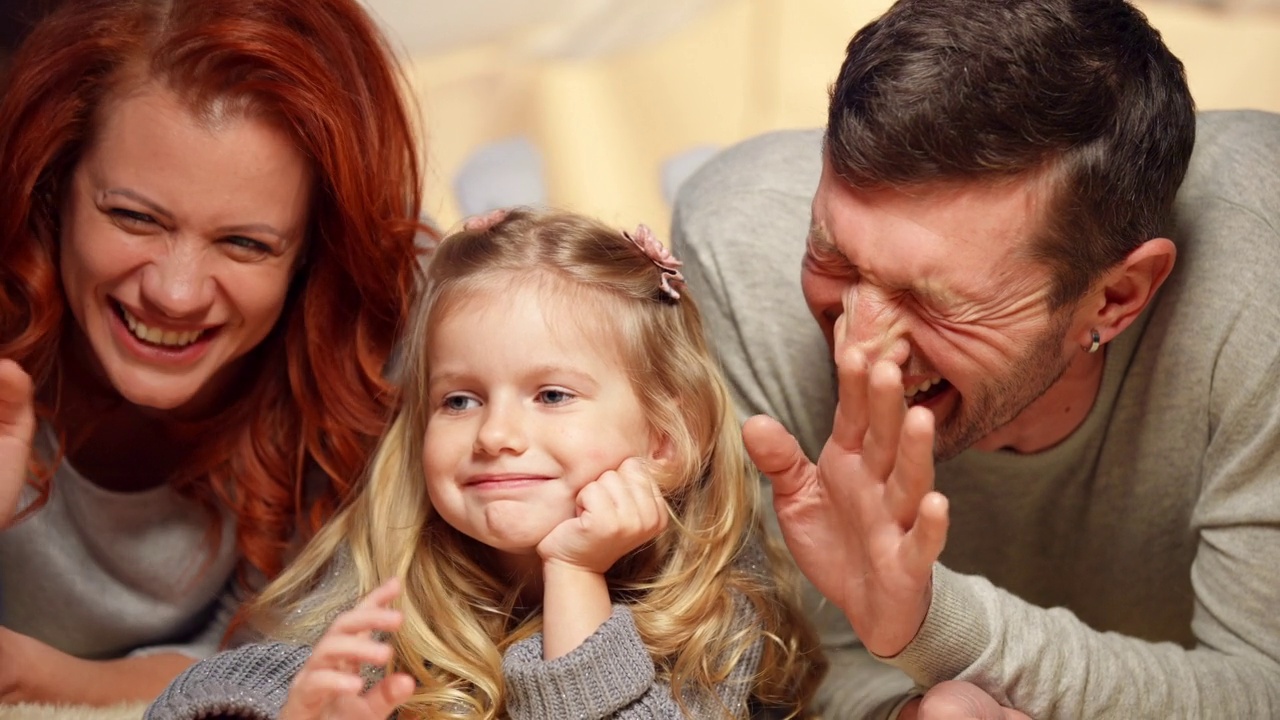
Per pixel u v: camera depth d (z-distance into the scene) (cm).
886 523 100
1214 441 120
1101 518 130
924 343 107
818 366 129
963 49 102
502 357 114
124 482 136
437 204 224
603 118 252
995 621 106
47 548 133
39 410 127
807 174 134
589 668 106
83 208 116
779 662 125
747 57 258
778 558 130
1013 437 124
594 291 119
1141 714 107
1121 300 114
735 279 131
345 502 131
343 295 130
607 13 251
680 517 123
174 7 116
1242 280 116
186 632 144
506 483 112
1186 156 111
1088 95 102
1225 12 252
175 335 120
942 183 101
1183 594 135
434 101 246
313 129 117
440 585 119
